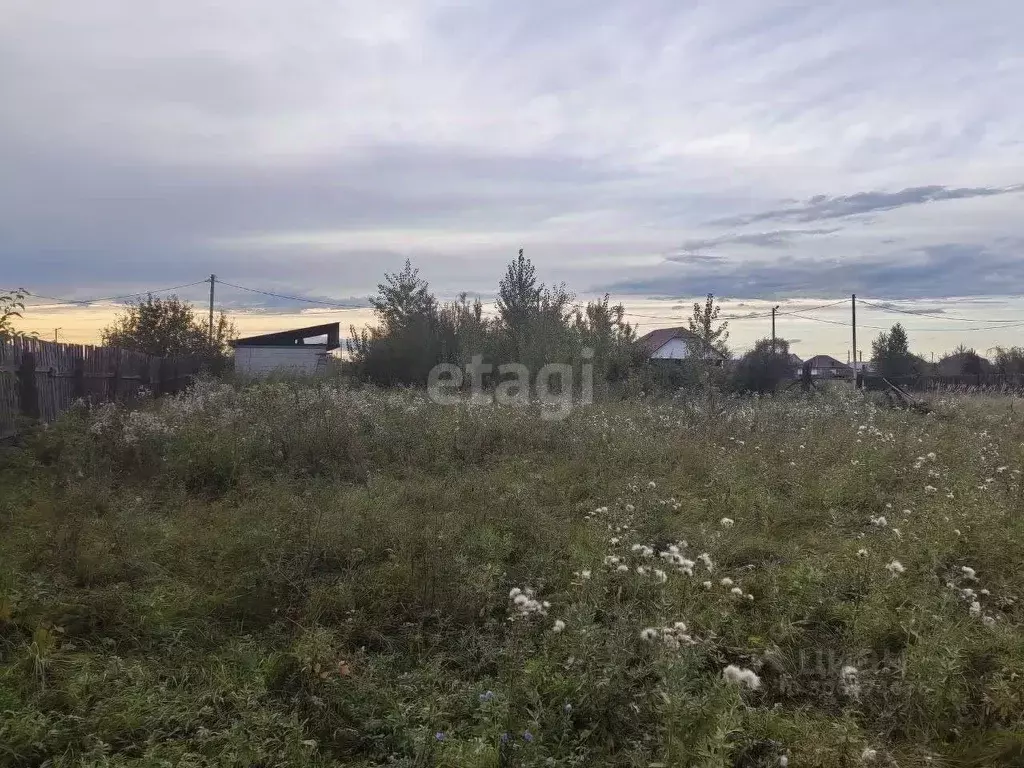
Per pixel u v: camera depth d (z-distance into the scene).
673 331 36.69
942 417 11.88
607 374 17.22
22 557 4.89
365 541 5.18
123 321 31.50
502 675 3.47
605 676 3.22
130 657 3.78
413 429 9.29
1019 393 16.78
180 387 20.20
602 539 5.15
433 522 5.48
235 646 3.85
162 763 2.79
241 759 2.87
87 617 4.14
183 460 7.55
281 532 5.23
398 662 3.76
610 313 18.97
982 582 4.51
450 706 3.31
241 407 10.27
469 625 4.12
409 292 22.75
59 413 10.14
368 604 4.36
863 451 7.70
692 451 8.38
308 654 3.59
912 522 5.32
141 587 4.62
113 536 5.28
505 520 5.76
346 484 7.27
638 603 4.08
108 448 8.00
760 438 9.09
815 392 16.36
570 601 4.30
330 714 3.28
